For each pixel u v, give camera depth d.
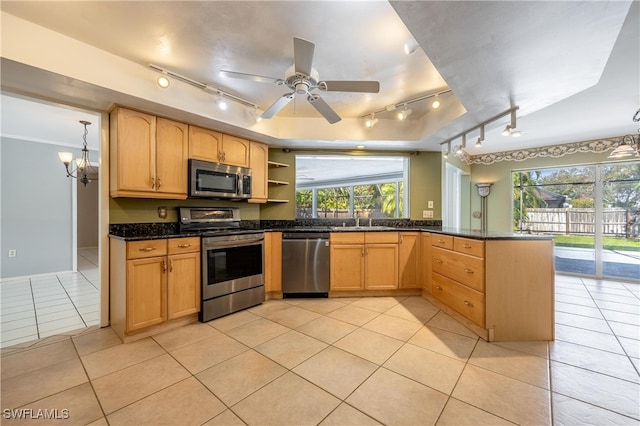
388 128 3.55
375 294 3.54
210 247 2.74
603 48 1.59
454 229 3.39
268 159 3.96
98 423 1.38
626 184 4.30
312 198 4.47
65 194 4.69
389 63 2.21
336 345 2.19
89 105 2.42
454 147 3.73
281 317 2.79
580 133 4.01
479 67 1.80
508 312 2.29
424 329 2.50
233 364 1.92
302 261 3.42
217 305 2.79
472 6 1.28
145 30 1.83
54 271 4.58
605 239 4.46
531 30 1.44
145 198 2.80
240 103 3.00
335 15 1.67
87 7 1.62
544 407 1.50
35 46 1.78
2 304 3.18
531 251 2.32
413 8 1.30
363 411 1.47
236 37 1.90
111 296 2.56
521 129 3.82
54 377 1.76
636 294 3.61
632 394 1.61
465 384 1.70
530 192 5.08
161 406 1.50
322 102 2.29
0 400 1.54
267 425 1.37
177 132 2.78
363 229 3.50
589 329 2.53
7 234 4.19
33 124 3.72
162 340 2.29
